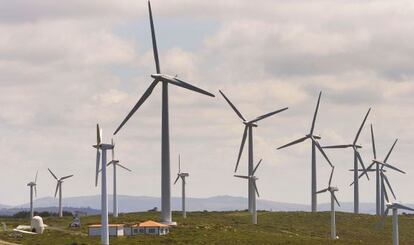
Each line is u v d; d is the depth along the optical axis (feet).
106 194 591.37
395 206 571.28
